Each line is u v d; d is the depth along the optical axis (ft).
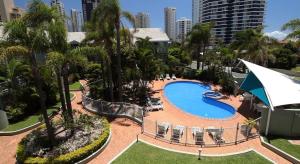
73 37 148.46
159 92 96.58
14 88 69.92
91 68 98.37
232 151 45.93
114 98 80.84
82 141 46.32
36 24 42.75
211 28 135.54
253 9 356.59
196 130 50.83
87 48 52.95
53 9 45.98
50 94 74.54
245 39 125.80
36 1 42.57
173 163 41.06
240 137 50.78
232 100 84.02
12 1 213.46
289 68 172.55
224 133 51.29
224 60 120.16
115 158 42.60
